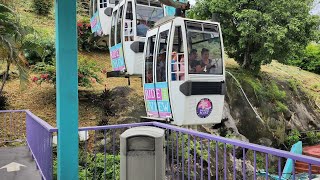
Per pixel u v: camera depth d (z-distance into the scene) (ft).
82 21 67.67
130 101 43.83
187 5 19.10
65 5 15.02
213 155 35.83
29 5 73.87
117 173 27.81
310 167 8.91
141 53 40.22
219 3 60.29
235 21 62.23
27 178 20.06
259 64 66.39
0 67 48.32
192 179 31.14
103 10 53.67
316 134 66.90
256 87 61.36
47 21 70.85
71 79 15.25
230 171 38.06
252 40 60.18
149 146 10.68
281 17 58.44
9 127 36.73
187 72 29.78
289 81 73.56
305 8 59.16
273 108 61.11
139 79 58.44
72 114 15.29
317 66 103.96
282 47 59.52
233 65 70.49
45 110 41.45
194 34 30.71
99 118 40.63
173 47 31.32
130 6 41.11
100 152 33.37
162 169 10.75
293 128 64.03
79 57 56.95
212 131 47.80
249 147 10.99
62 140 15.11
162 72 31.94
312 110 74.49
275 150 9.95
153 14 41.73
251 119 55.88
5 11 35.04
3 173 21.17
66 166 15.16
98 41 59.98
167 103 31.35
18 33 35.24
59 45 14.98
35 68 46.73
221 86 31.89
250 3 60.64
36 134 21.83
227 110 53.31
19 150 28.04
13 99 42.63
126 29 40.91
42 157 18.58
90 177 27.45
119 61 43.19
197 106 30.50
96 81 49.32
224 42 63.77
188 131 14.84
